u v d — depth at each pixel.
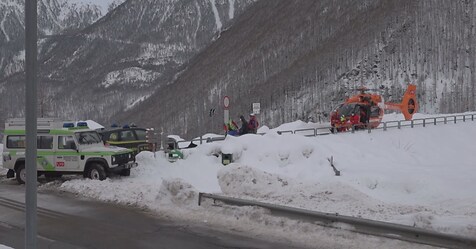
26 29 4.23
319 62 127.25
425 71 105.88
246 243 8.82
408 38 119.38
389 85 104.44
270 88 124.62
